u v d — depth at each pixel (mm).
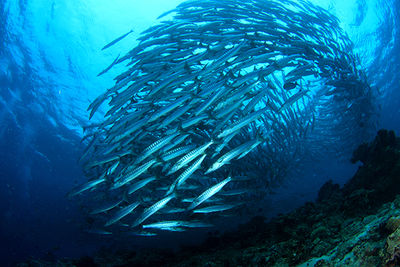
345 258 3375
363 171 8406
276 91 10461
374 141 8789
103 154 7793
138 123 7246
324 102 15391
